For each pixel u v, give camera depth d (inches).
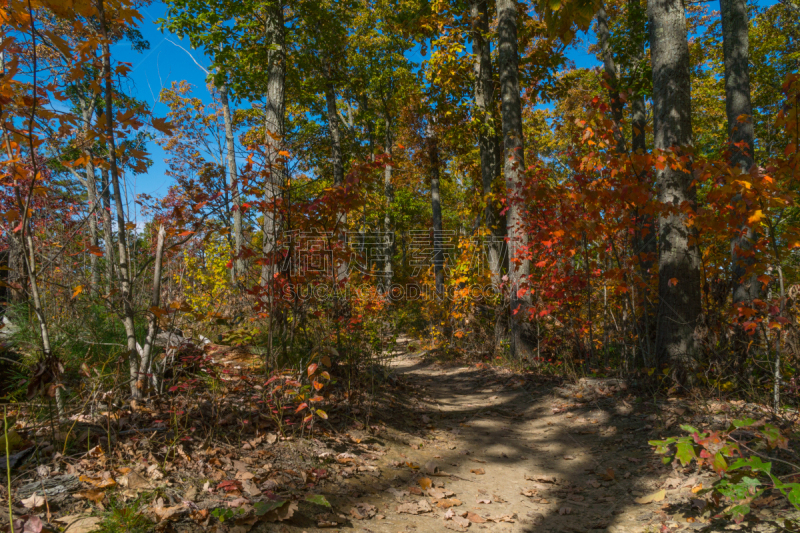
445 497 133.4
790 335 159.0
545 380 283.7
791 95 147.8
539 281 305.4
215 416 140.8
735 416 161.3
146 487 99.1
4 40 106.5
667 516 111.5
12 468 96.3
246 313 304.0
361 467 141.3
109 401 121.3
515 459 173.8
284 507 101.0
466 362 393.4
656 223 236.5
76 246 188.5
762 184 148.7
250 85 481.4
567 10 77.3
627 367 238.5
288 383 158.2
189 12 392.5
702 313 207.6
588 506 127.6
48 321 163.9
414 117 640.4
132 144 136.3
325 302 225.0
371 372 242.8
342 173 616.4
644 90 429.1
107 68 124.6
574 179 224.2
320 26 460.8
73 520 82.0
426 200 1010.1
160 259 145.3
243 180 171.0
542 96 486.6
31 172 126.9
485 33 439.5
